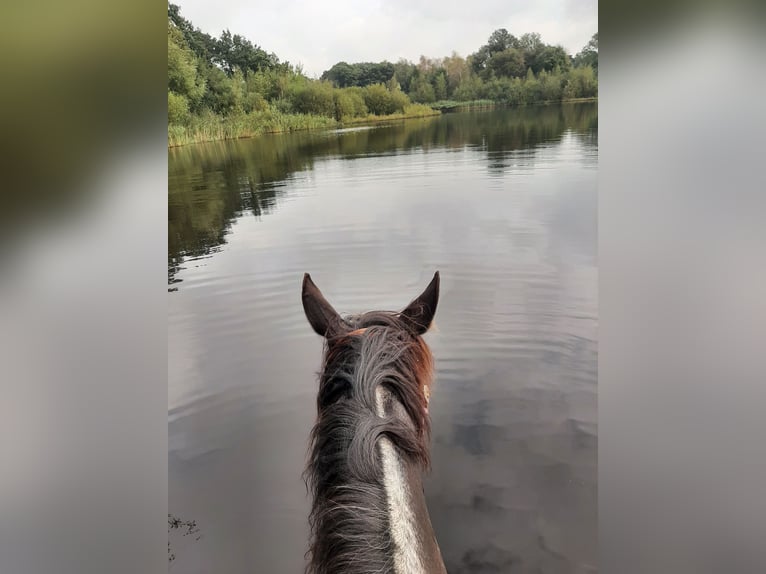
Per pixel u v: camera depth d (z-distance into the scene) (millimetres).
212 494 1419
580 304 1532
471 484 1350
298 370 1525
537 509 1339
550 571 1330
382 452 763
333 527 720
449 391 1476
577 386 1488
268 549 1369
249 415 1506
